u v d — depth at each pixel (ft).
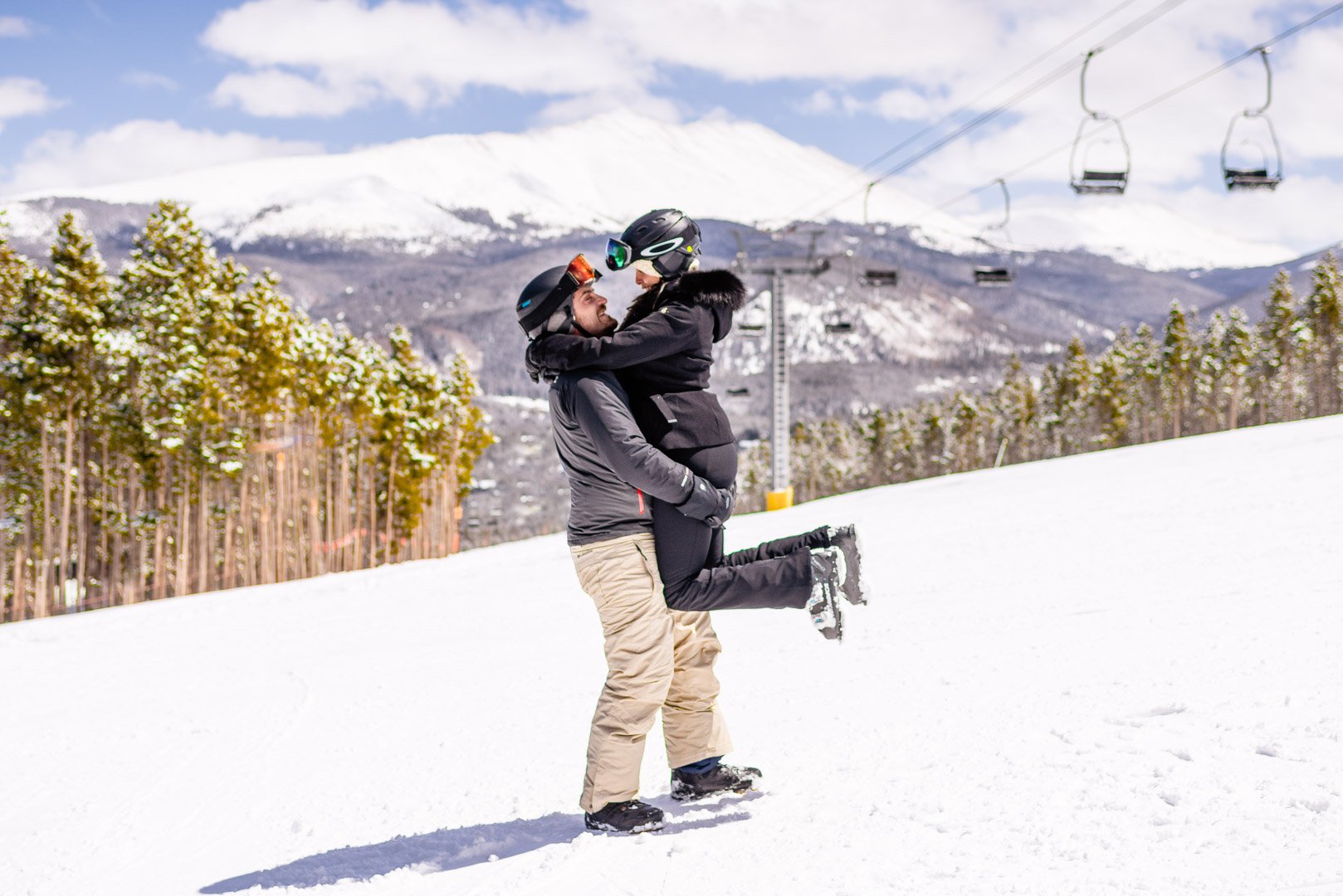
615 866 9.47
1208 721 10.96
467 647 27.17
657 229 10.54
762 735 13.64
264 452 168.35
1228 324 322.55
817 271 116.37
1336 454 47.11
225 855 11.94
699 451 10.32
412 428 199.31
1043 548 30.40
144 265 153.99
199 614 41.55
